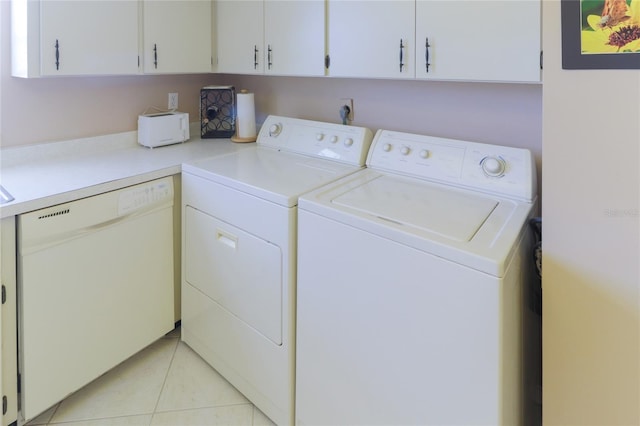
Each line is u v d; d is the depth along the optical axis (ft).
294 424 5.23
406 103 6.57
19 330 4.83
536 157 5.49
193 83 8.64
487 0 4.60
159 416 5.45
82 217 5.19
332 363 4.63
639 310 3.36
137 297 6.10
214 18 7.70
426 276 3.73
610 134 3.31
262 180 5.37
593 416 3.68
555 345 3.79
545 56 3.51
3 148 6.00
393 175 5.72
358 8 5.70
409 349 3.93
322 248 4.54
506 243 3.61
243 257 5.42
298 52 6.48
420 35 5.16
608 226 3.42
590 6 3.26
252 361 5.55
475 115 5.93
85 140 6.92
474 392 3.57
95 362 5.64
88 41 5.92
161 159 6.58
